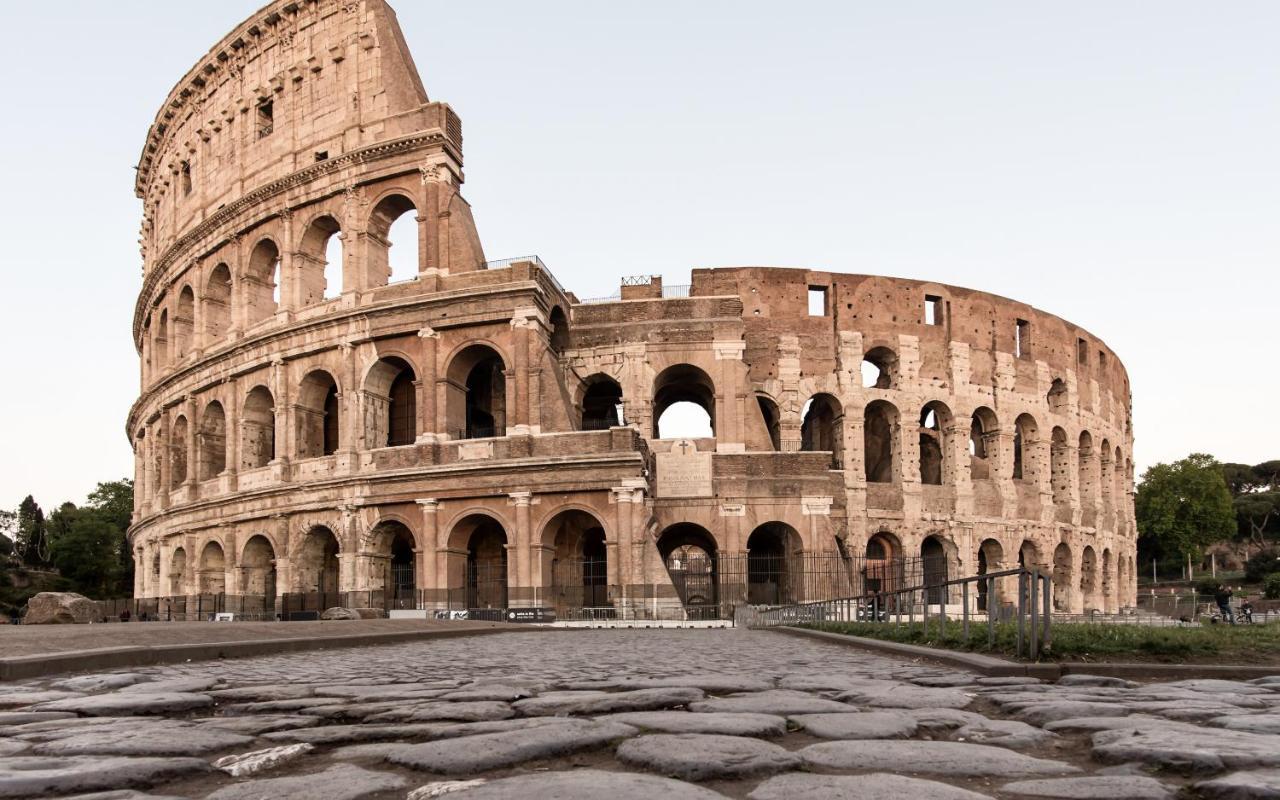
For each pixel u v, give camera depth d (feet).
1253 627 67.97
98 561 432.66
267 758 24.52
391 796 20.48
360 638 89.76
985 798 19.06
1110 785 20.42
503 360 203.41
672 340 229.66
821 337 254.88
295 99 235.40
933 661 59.62
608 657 72.59
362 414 211.82
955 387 263.49
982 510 263.08
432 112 214.28
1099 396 313.12
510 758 23.82
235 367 234.99
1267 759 22.61
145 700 37.35
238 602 226.79
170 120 280.10
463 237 209.67
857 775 21.63
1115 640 54.13
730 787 21.11
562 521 205.67
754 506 222.69
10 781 21.02
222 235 244.63
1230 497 523.29
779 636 115.44
